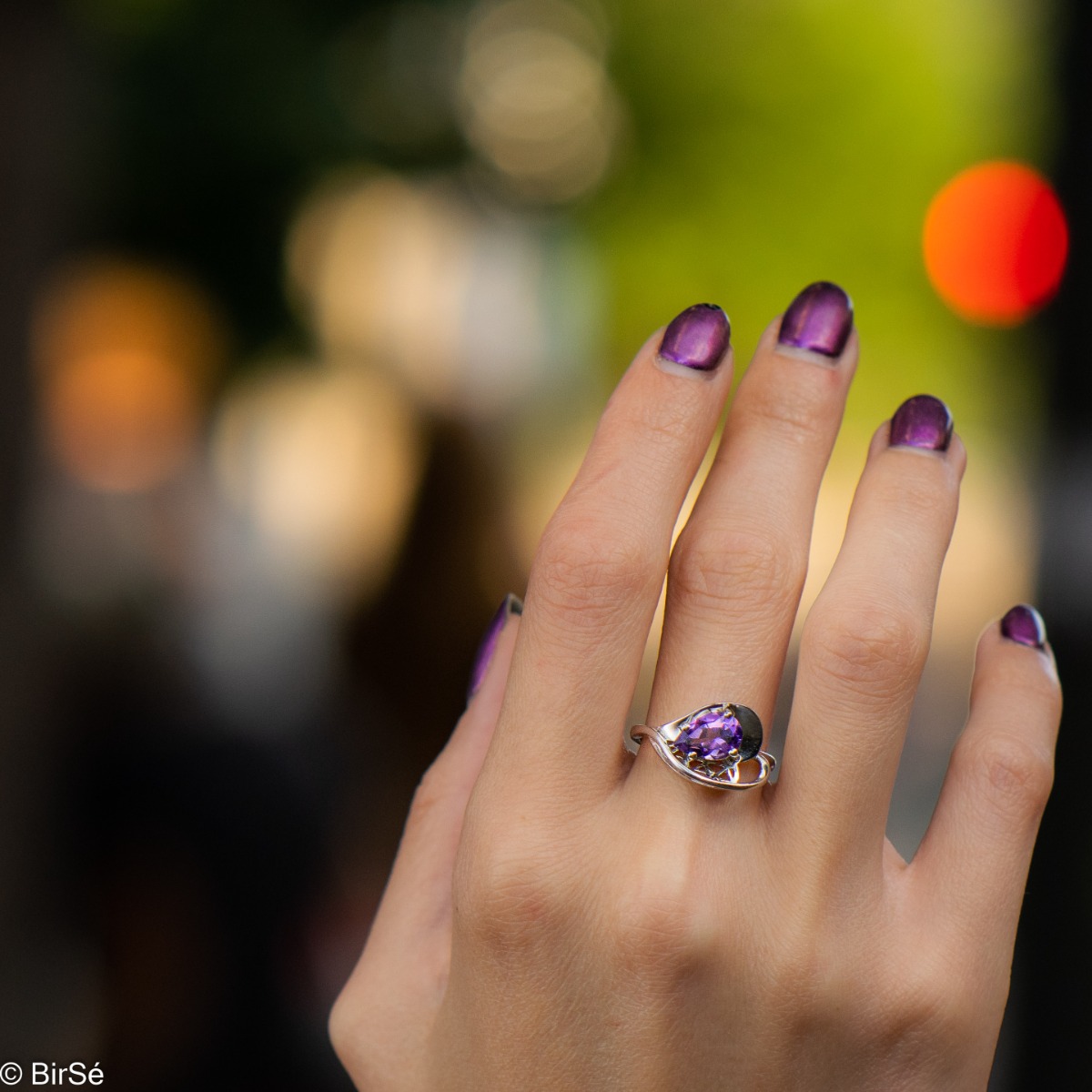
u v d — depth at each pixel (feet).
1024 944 5.98
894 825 14.57
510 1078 2.92
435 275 12.47
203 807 7.26
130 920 7.30
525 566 7.39
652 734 2.86
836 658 2.82
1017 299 7.84
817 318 3.07
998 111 24.35
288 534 14.46
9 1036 10.65
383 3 22.25
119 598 8.75
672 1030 2.86
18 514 10.67
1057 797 5.87
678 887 2.84
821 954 2.88
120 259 21.62
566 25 33.35
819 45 38.50
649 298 38.55
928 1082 2.97
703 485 3.05
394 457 7.49
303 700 7.61
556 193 32.14
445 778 3.54
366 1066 3.24
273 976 7.22
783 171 39.34
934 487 3.01
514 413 9.43
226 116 21.85
